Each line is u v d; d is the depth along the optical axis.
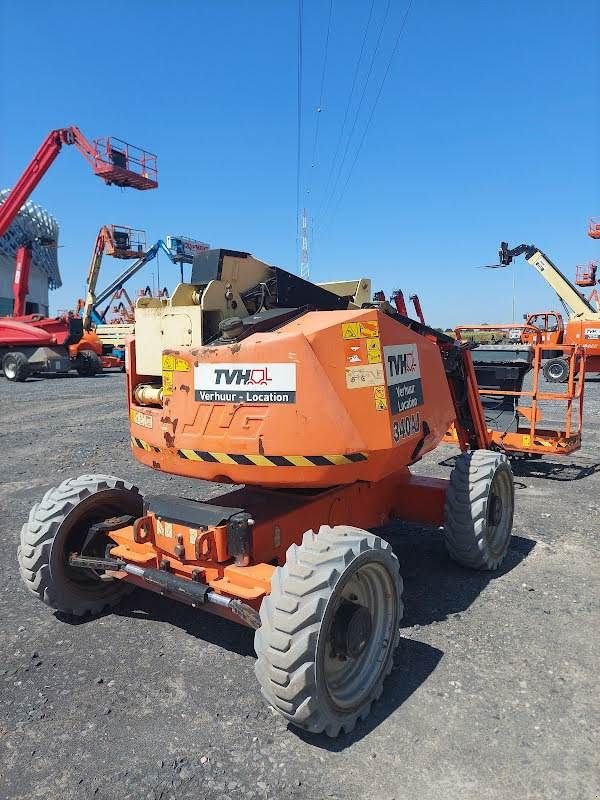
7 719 3.13
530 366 8.61
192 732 3.02
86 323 29.00
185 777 2.71
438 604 4.35
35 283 62.47
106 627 4.12
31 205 54.91
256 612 3.05
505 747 2.86
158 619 4.23
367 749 2.88
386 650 3.28
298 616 2.75
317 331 3.46
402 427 3.94
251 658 3.71
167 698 3.30
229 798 2.59
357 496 4.55
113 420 13.09
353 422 3.54
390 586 3.33
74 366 24.91
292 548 3.06
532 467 8.48
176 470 3.84
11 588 4.73
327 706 2.83
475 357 8.63
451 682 3.39
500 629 3.97
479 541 4.64
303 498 4.07
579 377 8.24
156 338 3.96
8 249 53.41
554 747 2.85
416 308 12.19
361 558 3.06
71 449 10.02
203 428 3.60
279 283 4.17
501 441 8.28
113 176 26.75
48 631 4.06
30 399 17.08
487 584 4.68
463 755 2.82
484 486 4.67
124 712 3.18
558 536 5.72
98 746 2.92
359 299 5.13
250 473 3.51
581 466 8.51
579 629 3.96
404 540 5.72
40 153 25.94
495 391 8.44
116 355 27.92
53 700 3.29
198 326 3.74
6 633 4.04
